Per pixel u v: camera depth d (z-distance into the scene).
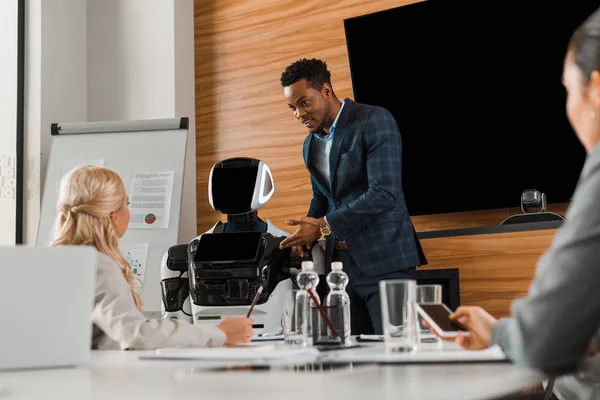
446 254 3.09
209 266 2.84
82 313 1.31
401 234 2.81
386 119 2.85
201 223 4.87
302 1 4.61
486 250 3.01
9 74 5.03
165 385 0.95
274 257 2.85
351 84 4.38
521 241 2.94
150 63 5.01
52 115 5.05
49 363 1.27
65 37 5.17
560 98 3.57
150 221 4.09
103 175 2.07
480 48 3.78
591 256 0.90
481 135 3.79
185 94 4.94
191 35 5.02
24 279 1.27
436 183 3.91
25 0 5.10
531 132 3.65
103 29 5.24
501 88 3.73
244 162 3.03
